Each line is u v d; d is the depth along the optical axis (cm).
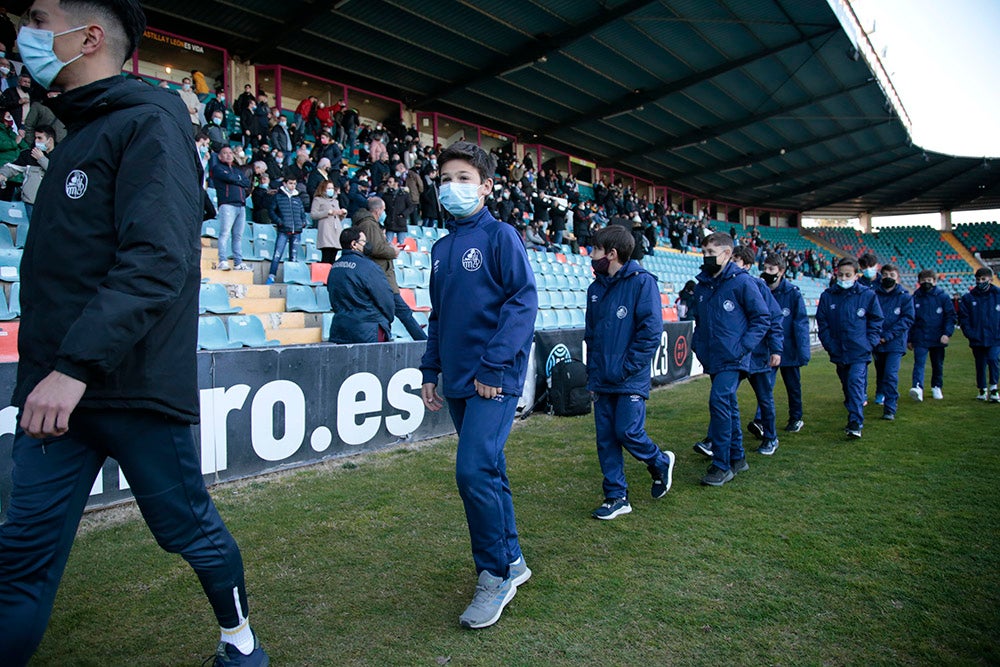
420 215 1257
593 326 347
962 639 201
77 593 240
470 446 217
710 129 2177
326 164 995
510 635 206
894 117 2183
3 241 654
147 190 136
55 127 728
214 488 371
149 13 1257
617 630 209
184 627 215
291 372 413
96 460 148
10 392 310
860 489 367
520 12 1334
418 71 1625
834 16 1398
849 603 226
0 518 305
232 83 1425
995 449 458
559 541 292
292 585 245
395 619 218
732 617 217
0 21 957
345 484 381
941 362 714
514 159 1936
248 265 805
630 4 1316
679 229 2336
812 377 934
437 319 249
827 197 3644
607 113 1936
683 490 375
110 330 127
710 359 396
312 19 1287
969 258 3784
